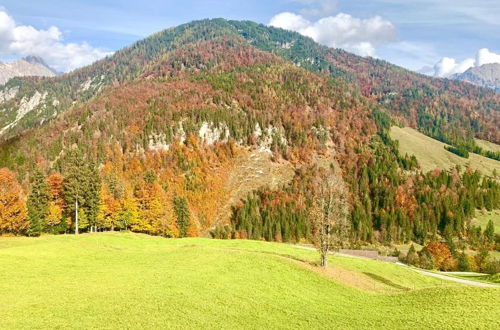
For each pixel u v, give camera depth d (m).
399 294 48.69
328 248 59.31
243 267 50.09
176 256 56.38
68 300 33.81
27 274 41.91
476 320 36.81
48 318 29.61
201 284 41.62
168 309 33.53
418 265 128.88
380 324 36.31
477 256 143.75
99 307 32.53
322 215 58.69
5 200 93.75
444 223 194.62
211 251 59.56
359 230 183.12
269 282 45.88
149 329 29.19
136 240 82.69
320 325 34.97
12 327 27.61
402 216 192.75
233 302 37.72
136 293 36.72
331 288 48.50
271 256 56.88
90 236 82.19
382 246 179.38
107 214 115.12
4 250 54.06
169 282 41.19
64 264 48.81
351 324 35.94
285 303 40.09
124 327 29.08
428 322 36.69
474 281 76.81
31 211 99.31
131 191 137.12
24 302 32.78
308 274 51.78
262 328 32.53
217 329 30.89
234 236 178.00
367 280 59.62
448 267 134.12
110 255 58.12
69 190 101.81
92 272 45.25
